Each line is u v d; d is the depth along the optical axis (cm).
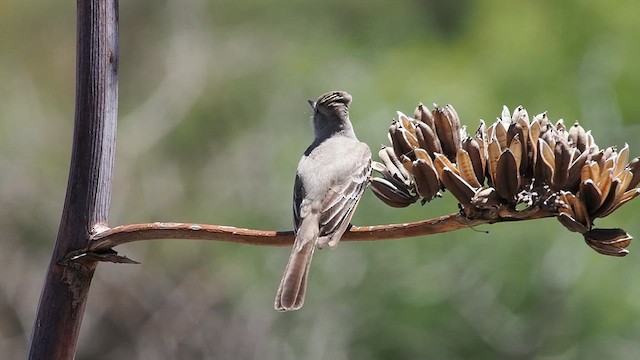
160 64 1933
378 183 540
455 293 1294
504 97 1516
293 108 1733
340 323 1362
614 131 1423
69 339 469
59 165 1792
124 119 1848
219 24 1941
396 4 1839
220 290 1606
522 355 1277
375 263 1332
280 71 1808
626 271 1256
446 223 498
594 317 1258
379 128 1439
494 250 1288
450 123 536
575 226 485
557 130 519
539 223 1281
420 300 1301
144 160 1784
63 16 1981
